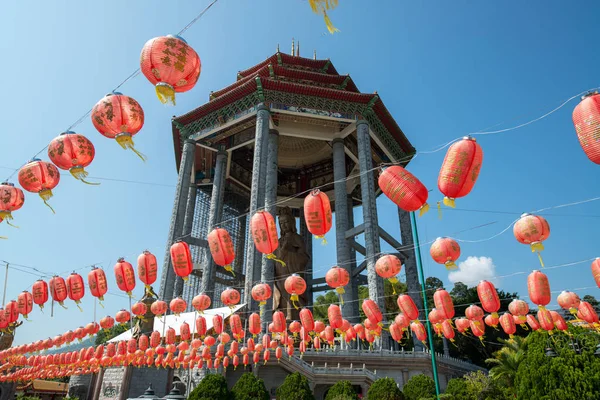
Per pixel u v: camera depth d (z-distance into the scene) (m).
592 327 15.94
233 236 43.84
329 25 5.48
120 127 7.57
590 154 6.46
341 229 34.88
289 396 18.25
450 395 18.81
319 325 17.91
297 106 36.06
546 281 12.91
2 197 10.16
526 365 14.28
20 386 45.94
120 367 25.52
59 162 8.48
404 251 39.31
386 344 29.20
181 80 7.21
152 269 14.18
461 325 17.09
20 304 16.36
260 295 16.61
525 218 10.60
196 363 20.03
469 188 8.12
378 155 42.88
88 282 14.91
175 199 37.34
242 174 46.00
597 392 12.03
